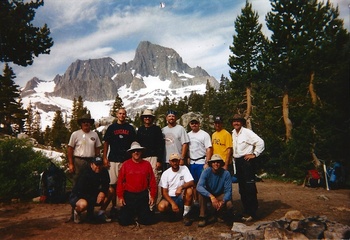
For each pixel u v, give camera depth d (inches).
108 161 268.1
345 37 630.5
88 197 244.1
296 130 586.6
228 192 234.7
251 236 183.2
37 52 514.6
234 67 1043.9
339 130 429.1
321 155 531.8
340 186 449.4
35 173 373.1
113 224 242.7
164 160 273.6
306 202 319.9
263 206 299.9
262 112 853.8
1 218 264.7
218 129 288.2
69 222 247.8
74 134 279.3
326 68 654.5
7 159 362.0
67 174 487.2
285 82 771.4
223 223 238.1
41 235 213.5
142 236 212.1
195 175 277.1
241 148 256.7
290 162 609.0
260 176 675.4
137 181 240.7
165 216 267.7
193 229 226.4
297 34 762.8
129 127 271.1
